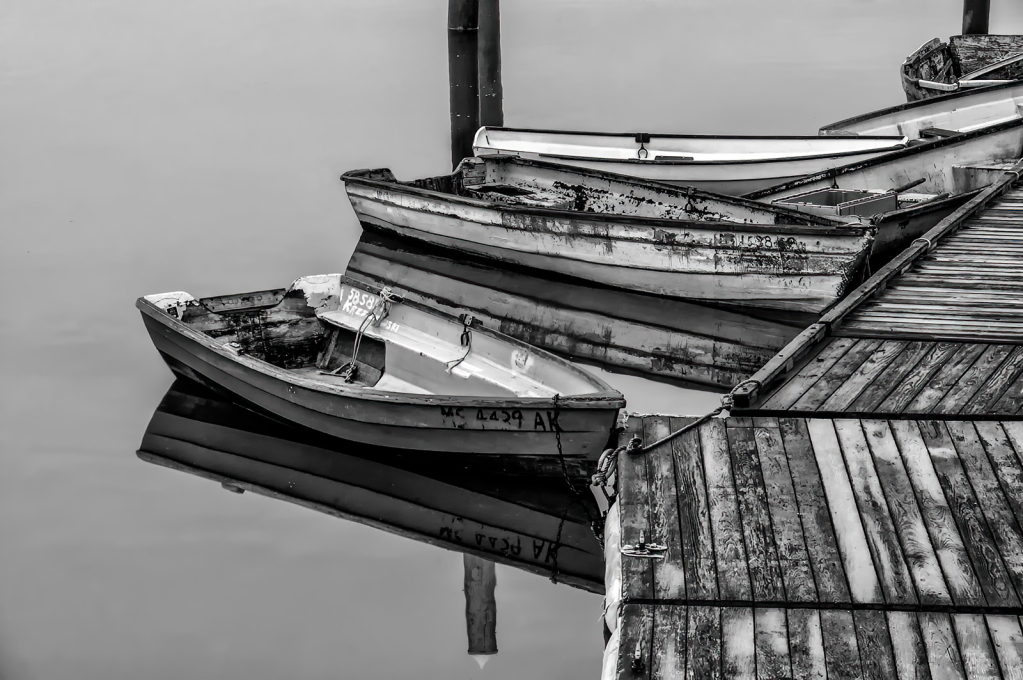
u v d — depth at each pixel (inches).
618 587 214.4
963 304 336.2
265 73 995.3
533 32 1200.2
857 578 204.4
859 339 308.7
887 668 183.3
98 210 638.5
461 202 472.7
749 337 398.9
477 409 309.1
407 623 279.0
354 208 538.6
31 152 764.0
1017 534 214.1
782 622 194.9
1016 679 179.8
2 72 1019.9
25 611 287.0
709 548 215.3
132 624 281.3
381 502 333.4
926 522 219.0
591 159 551.8
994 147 514.9
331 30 1205.1
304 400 350.3
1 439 378.3
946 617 193.8
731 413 264.2
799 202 476.1
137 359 443.8
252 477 351.3
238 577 300.2
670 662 187.0
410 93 905.5
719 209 461.7
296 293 421.1
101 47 1133.1
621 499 232.2
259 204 644.7
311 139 776.3
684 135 573.9
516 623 276.4
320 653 267.3
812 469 239.0
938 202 453.7
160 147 770.2
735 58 1033.5
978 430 250.8
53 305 501.4
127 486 347.9
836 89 896.3
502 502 326.0
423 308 384.8
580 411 295.0
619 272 432.8
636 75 970.1
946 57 775.7
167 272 538.3
